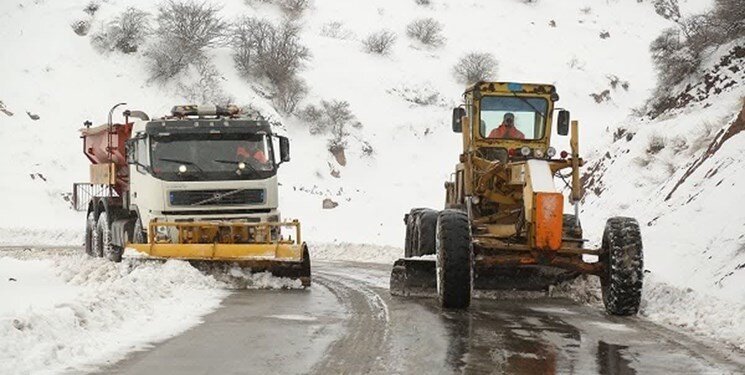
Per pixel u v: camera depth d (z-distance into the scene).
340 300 19.39
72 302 15.27
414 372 11.89
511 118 20.97
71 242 46.66
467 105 21.45
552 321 16.48
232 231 23.66
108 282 20.55
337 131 68.81
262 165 24.50
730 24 43.16
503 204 20.11
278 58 71.81
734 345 14.12
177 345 13.58
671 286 18.62
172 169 24.05
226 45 73.88
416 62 80.38
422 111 74.25
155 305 17.53
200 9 72.50
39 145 60.53
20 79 65.75
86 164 60.19
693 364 12.59
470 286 17.45
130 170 26.06
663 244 25.88
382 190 64.88
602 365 12.46
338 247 38.75
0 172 57.56
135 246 22.16
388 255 36.50
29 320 13.21
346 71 76.12
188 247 21.95
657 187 37.78
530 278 20.28
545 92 21.03
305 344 13.84
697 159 32.72
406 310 17.75
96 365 12.04
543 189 17.34
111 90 67.25
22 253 34.44
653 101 44.97
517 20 91.19
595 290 20.17
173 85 68.94
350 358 12.78
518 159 19.97
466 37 86.88
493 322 16.23
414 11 89.81
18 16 72.19
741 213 24.38
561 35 89.62
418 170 68.00
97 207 29.98
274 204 24.50
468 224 17.66
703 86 42.22
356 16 87.00
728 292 20.28
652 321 16.67
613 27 92.88
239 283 21.72
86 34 71.38
